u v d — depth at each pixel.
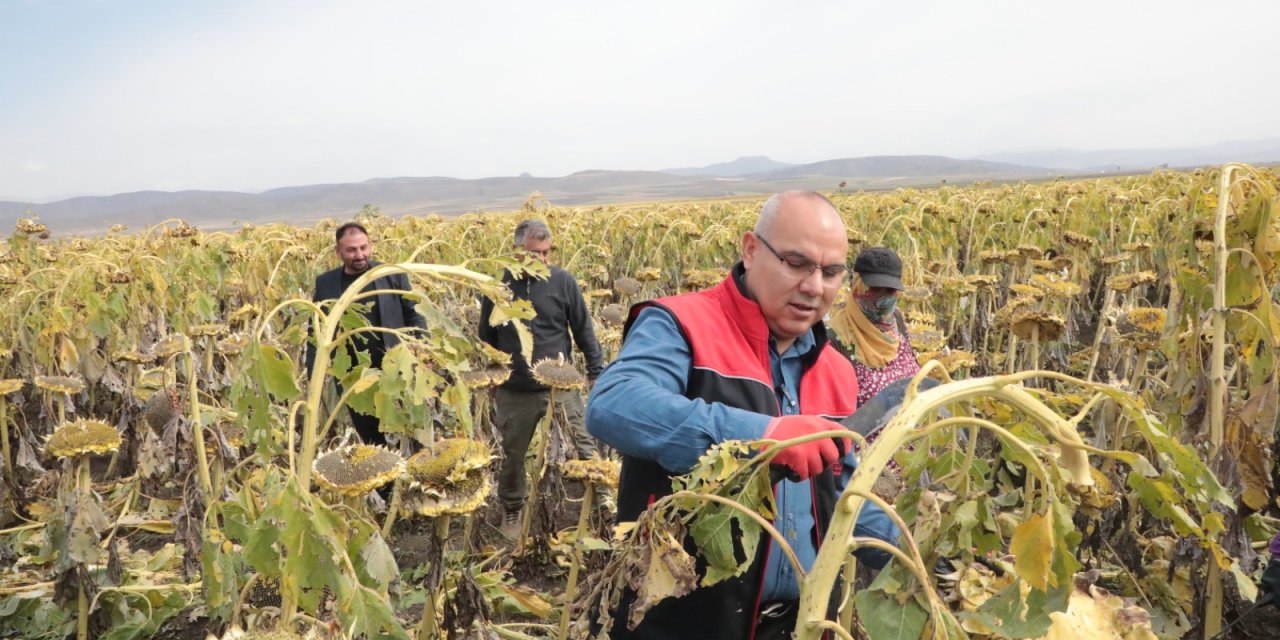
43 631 4.25
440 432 5.57
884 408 1.83
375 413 2.62
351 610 2.43
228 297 9.55
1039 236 11.52
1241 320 3.43
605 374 2.29
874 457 1.44
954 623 1.40
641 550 1.84
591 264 11.65
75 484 3.93
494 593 4.57
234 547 3.42
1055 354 6.46
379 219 14.19
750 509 1.73
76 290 7.55
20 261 10.31
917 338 4.84
